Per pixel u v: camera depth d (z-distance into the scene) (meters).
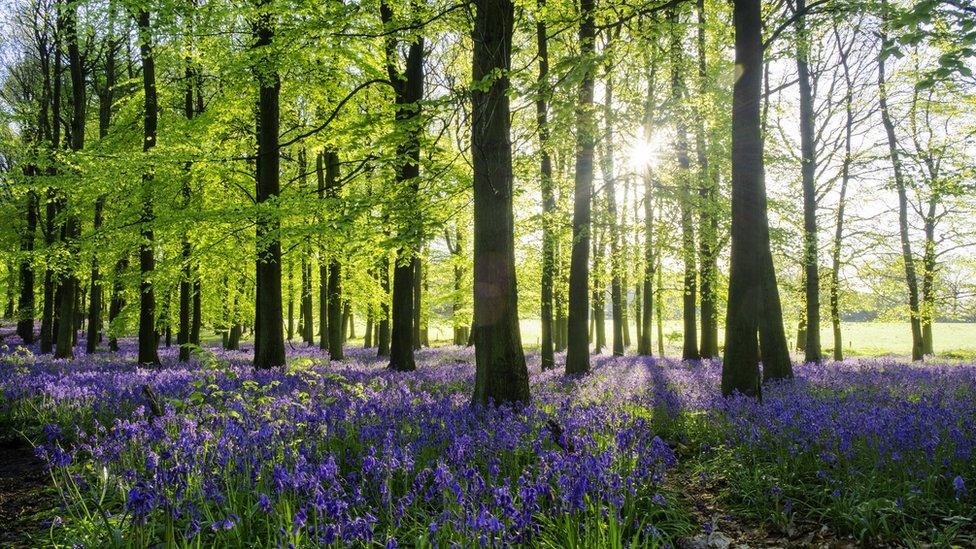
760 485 5.61
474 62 8.70
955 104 18.28
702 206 16.67
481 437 5.80
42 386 9.40
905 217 23.45
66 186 13.28
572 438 5.20
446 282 36.09
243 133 17.86
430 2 12.16
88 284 23.22
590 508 4.19
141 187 14.56
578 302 14.41
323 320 26.75
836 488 5.26
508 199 8.54
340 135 13.28
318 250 15.05
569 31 15.88
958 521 4.66
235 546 4.12
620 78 16.02
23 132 24.22
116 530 4.12
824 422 6.77
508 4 8.57
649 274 19.78
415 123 10.92
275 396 8.38
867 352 33.69
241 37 15.32
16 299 44.16
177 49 13.75
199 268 15.75
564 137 12.61
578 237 14.36
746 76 9.87
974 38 5.80
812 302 18.62
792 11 15.30
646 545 3.97
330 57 13.29
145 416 7.89
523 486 3.98
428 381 12.30
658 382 11.48
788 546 4.68
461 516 3.72
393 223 11.12
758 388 9.45
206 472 4.89
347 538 3.49
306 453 5.32
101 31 18.14
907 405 7.89
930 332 28.64
